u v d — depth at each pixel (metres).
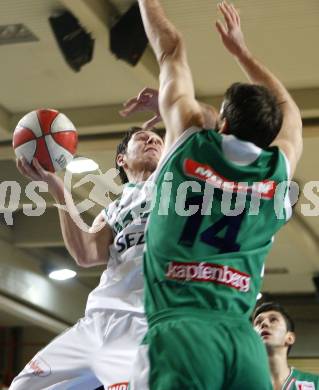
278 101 4.63
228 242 4.02
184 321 3.81
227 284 3.95
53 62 11.30
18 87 12.09
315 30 10.20
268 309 7.74
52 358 5.32
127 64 10.20
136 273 5.07
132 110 5.56
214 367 3.71
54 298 19.58
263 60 11.04
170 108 4.30
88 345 5.22
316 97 11.72
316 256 18.55
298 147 4.45
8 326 22.47
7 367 22.22
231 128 4.23
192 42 10.59
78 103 12.53
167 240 4.02
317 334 22.28
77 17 9.87
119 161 5.93
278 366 7.61
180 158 4.13
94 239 5.36
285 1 9.61
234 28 4.83
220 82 11.67
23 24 10.34
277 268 20.22
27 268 18.38
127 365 4.98
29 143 5.27
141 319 5.04
